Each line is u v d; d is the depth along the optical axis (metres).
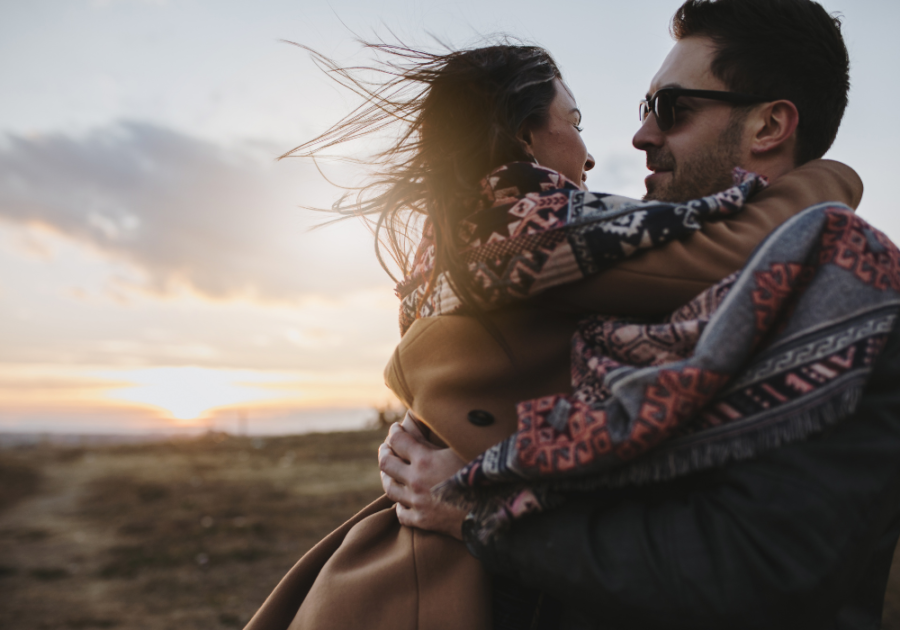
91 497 15.31
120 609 7.35
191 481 16.70
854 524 0.66
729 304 0.71
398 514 1.05
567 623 0.89
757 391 0.69
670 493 0.81
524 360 0.93
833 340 0.68
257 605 7.40
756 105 1.15
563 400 0.78
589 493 0.83
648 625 0.71
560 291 0.88
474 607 0.94
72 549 10.28
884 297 0.70
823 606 0.67
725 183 1.19
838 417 0.65
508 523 0.80
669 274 0.82
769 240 0.75
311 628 0.96
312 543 10.12
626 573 0.72
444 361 0.98
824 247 0.74
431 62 1.15
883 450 0.68
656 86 1.28
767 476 0.68
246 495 14.25
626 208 0.87
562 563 0.77
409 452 1.05
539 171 0.97
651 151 1.28
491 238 0.91
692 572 0.69
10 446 29.53
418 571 0.97
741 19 1.17
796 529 0.66
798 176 0.94
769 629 0.66
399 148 1.12
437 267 1.00
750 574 0.66
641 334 0.79
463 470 0.82
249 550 9.70
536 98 1.11
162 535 10.90
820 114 1.17
